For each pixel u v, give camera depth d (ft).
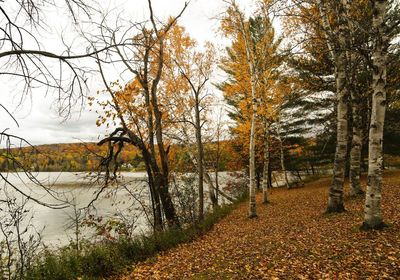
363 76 50.11
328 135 68.03
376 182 24.03
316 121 72.90
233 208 61.67
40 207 69.97
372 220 24.17
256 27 49.52
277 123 77.05
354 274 17.47
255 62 48.08
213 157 76.79
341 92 33.78
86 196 78.13
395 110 62.75
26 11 13.07
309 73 59.36
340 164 34.58
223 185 102.83
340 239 24.07
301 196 60.03
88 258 25.39
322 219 33.19
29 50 13.00
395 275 16.40
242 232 36.09
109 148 37.29
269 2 32.35
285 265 20.93
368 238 22.71
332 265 19.34
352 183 42.32
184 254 28.86
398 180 52.47
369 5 31.45
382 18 22.58
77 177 34.73
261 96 55.57
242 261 23.58
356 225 26.27
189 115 53.26
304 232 29.14
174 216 41.01
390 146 70.18
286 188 85.30
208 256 26.78
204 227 41.01
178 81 49.80
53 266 22.79
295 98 62.08
